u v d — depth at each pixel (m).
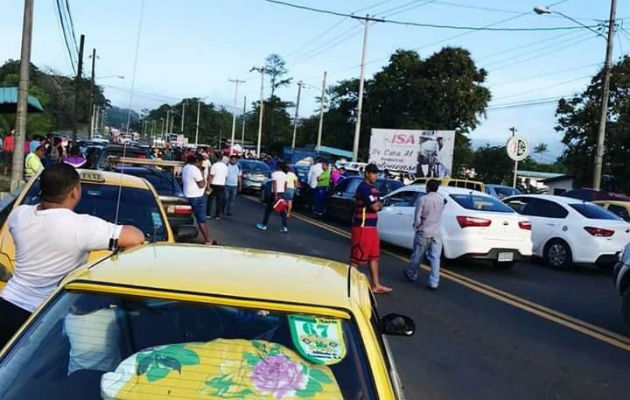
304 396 2.55
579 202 15.16
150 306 2.76
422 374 6.58
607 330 8.89
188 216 11.70
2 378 2.56
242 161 30.38
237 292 2.76
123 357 2.67
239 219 19.16
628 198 22.62
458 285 11.48
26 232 3.97
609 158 40.88
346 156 66.81
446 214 13.22
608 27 25.80
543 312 9.79
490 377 6.62
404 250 15.21
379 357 2.71
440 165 32.47
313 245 15.01
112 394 2.55
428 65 60.25
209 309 2.75
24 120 17.66
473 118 59.12
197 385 2.57
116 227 4.04
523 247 13.14
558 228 14.77
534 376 6.75
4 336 3.97
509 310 9.78
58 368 2.65
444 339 7.93
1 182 25.03
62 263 3.97
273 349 2.67
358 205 10.09
